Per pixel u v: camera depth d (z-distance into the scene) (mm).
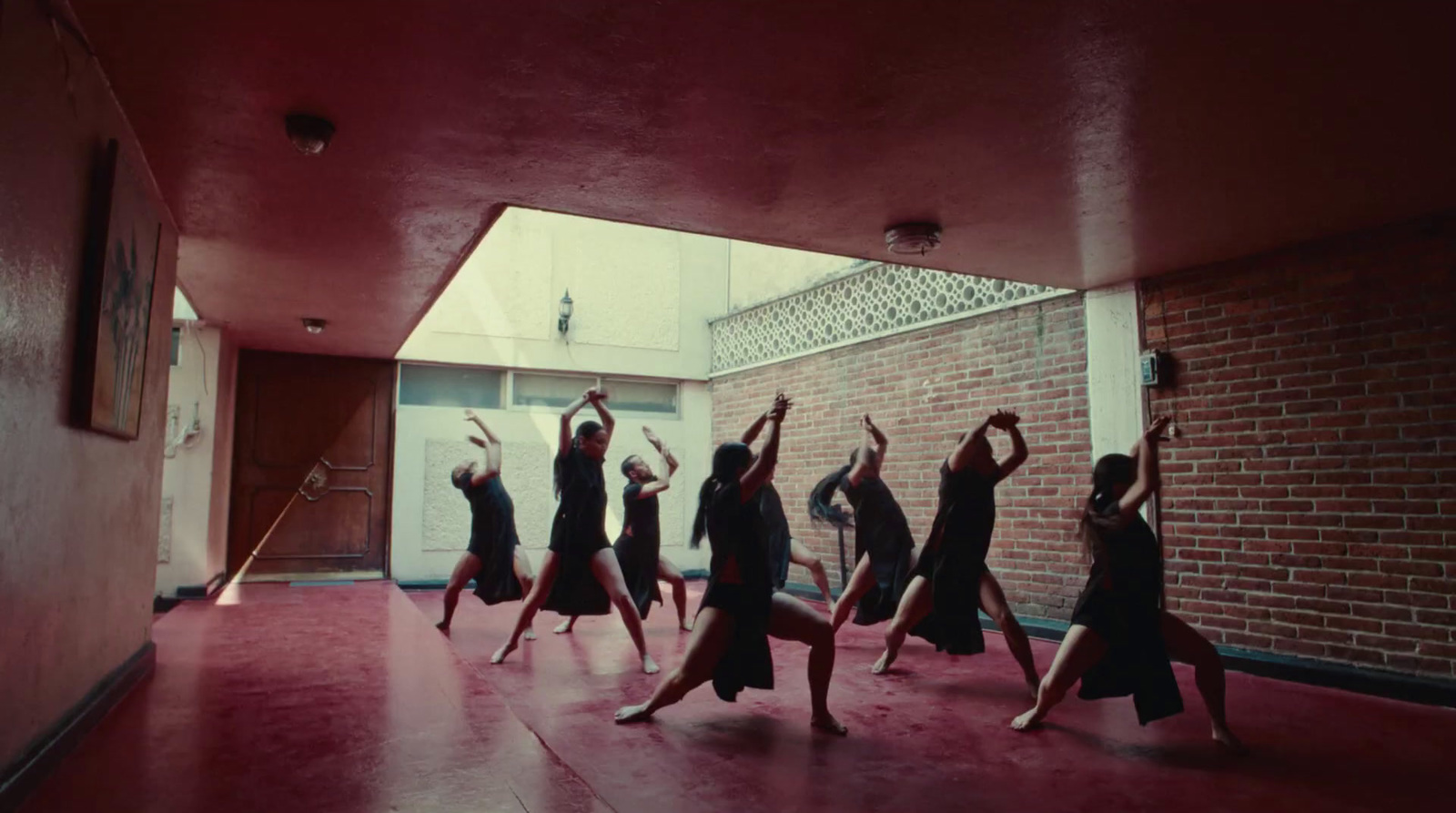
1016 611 8023
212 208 5574
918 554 6367
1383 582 5566
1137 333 7133
